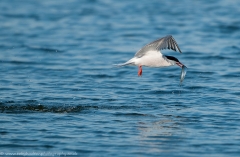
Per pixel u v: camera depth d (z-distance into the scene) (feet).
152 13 107.04
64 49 75.77
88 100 48.52
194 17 101.60
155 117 42.98
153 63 40.32
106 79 58.49
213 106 46.29
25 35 86.58
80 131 39.37
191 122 41.55
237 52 72.95
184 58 69.82
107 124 41.09
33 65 65.62
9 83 55.88
